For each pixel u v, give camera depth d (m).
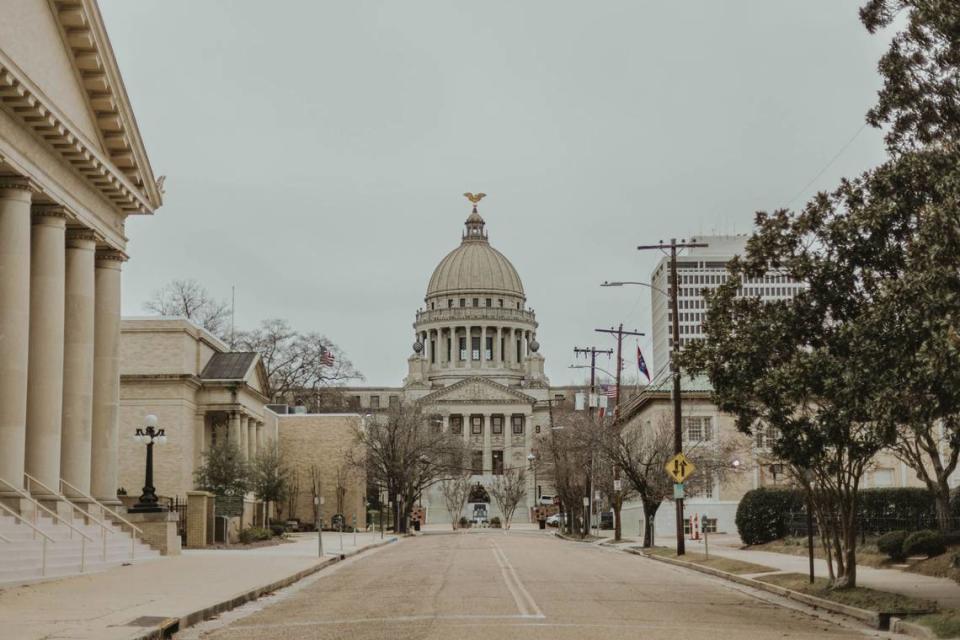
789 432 26.02
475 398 183.00
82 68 37.28
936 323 21.02
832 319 27.20
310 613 23.00
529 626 19.66
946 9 24.19
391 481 96.19
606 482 72.06
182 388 73.56
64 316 39.47
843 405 24.27
